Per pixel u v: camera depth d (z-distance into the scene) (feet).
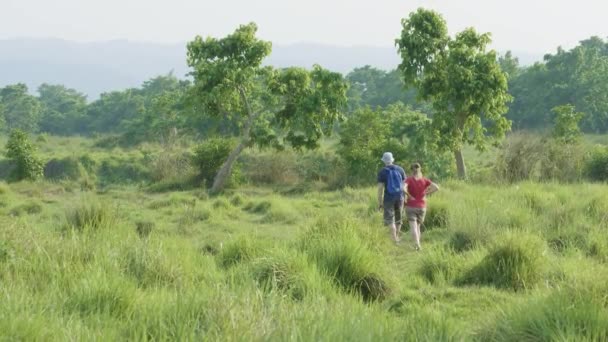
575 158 81.30
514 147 81.05
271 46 99.60
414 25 94.17
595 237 34.83
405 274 30.89
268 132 101.65
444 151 95.30
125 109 351.25
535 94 296.51
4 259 25.29
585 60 292.40
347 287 25.95
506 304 21.06
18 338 16.30
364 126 102.47
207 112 102.63
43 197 84.58
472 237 36.55
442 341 18.12
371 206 55.06
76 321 18.02
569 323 17.95
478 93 89.97
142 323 17.40
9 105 353.31
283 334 16.33
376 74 387.96
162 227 54.08
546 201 50.29
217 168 103.40
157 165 111.34
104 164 130.93
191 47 100.48
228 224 56.24
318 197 77.15
